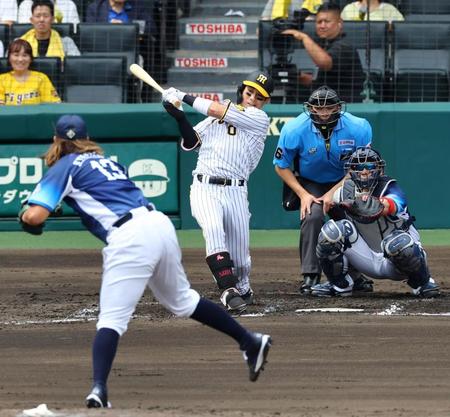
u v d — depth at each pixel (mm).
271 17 55375
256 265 40531
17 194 47875
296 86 50312
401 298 33438
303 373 24172
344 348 26562
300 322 29766
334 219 33125
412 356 25703
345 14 54000
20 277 38344
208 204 31234
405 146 47125
